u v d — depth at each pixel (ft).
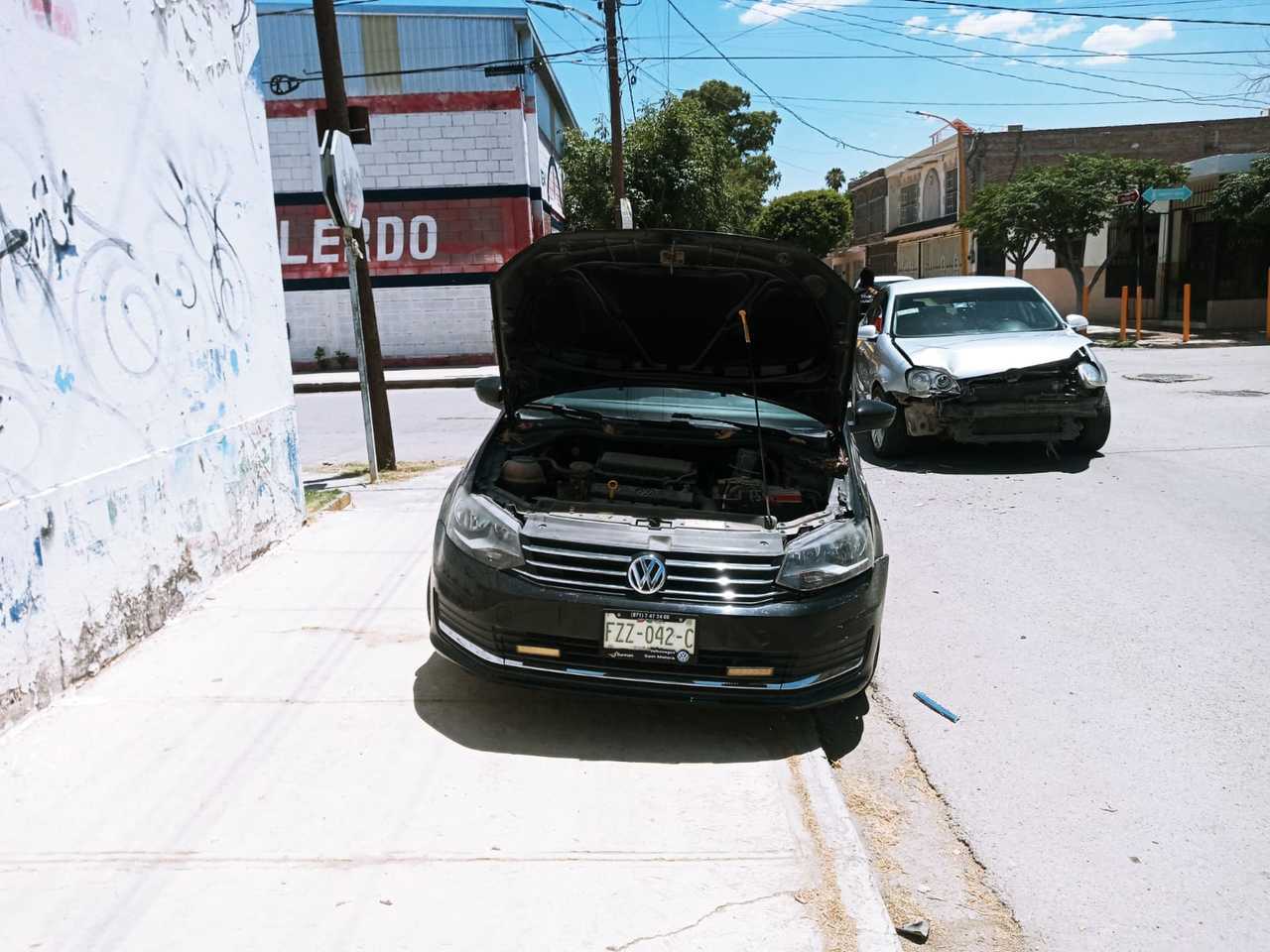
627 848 10.10
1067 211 79.51
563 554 12.18
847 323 14.84
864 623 12.63
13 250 12.19
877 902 9.30
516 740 12.37
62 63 13.28
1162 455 30.45
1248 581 19.02
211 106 17.87
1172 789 11.84
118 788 10.89
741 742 12.60
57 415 13.02
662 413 16.74
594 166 84.69
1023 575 19.76
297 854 9.77
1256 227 72.28
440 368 71.31
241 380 19.03
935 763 12.62
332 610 16.69
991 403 27.73
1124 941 9.24
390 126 71.10
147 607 15.28
